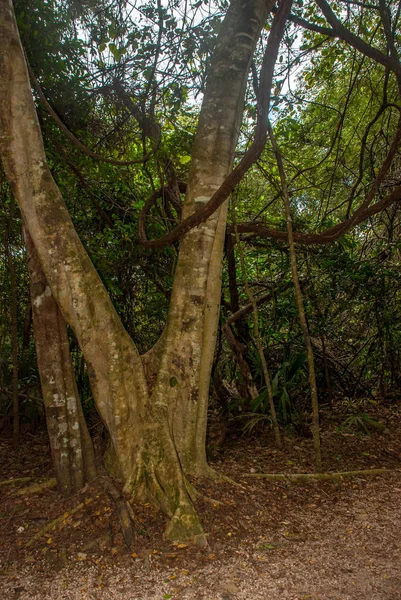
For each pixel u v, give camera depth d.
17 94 4.09
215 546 3.68
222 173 4.68
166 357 4.56
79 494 4.27
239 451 6.21
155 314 7.79
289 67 6.73
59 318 4.42
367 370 8.93
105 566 3.43
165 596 3.10
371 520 4.24
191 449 4.60
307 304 7.69
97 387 4.25
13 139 4.09
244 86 4.82
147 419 4.25
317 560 3.54
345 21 7.04
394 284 7.98
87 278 4.20
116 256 7.27
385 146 8.29
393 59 4.85
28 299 7.27
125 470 4.22
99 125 6.80
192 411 4.59
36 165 4.14
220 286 4.84
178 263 4.70
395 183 7.88
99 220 7.54
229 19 4.85
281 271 7.98
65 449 4.36
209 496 4.32
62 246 4.14
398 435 6.80
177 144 6.73
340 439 6.60
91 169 7.00
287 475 5.11
